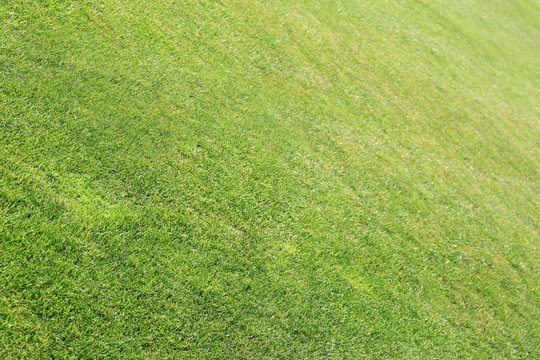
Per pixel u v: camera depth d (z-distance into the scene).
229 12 16.42
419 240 13.31
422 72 22.30
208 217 9.91
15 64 9.95
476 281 13.34
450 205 15.55
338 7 21.88
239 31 16.09
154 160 10.20
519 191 19.25
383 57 21.06
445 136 19.33
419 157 16.97
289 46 17.33
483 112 22.75
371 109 17.59
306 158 13.25
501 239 15.61
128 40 12.50
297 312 9.38
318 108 15.64
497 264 14.48
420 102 20.14
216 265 9.18
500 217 16.77
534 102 27.83
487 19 35.00
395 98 19.22
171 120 11.39
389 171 15.12
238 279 9.23
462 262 13.63
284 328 9.05
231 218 10.23
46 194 8.29
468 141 19.95
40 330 6.86
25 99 9.47
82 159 9.23
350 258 11.22
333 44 19.30
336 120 15.71
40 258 7.49
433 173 16.66
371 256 11.65
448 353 10.84
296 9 19.50
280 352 8.68
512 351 12.18
